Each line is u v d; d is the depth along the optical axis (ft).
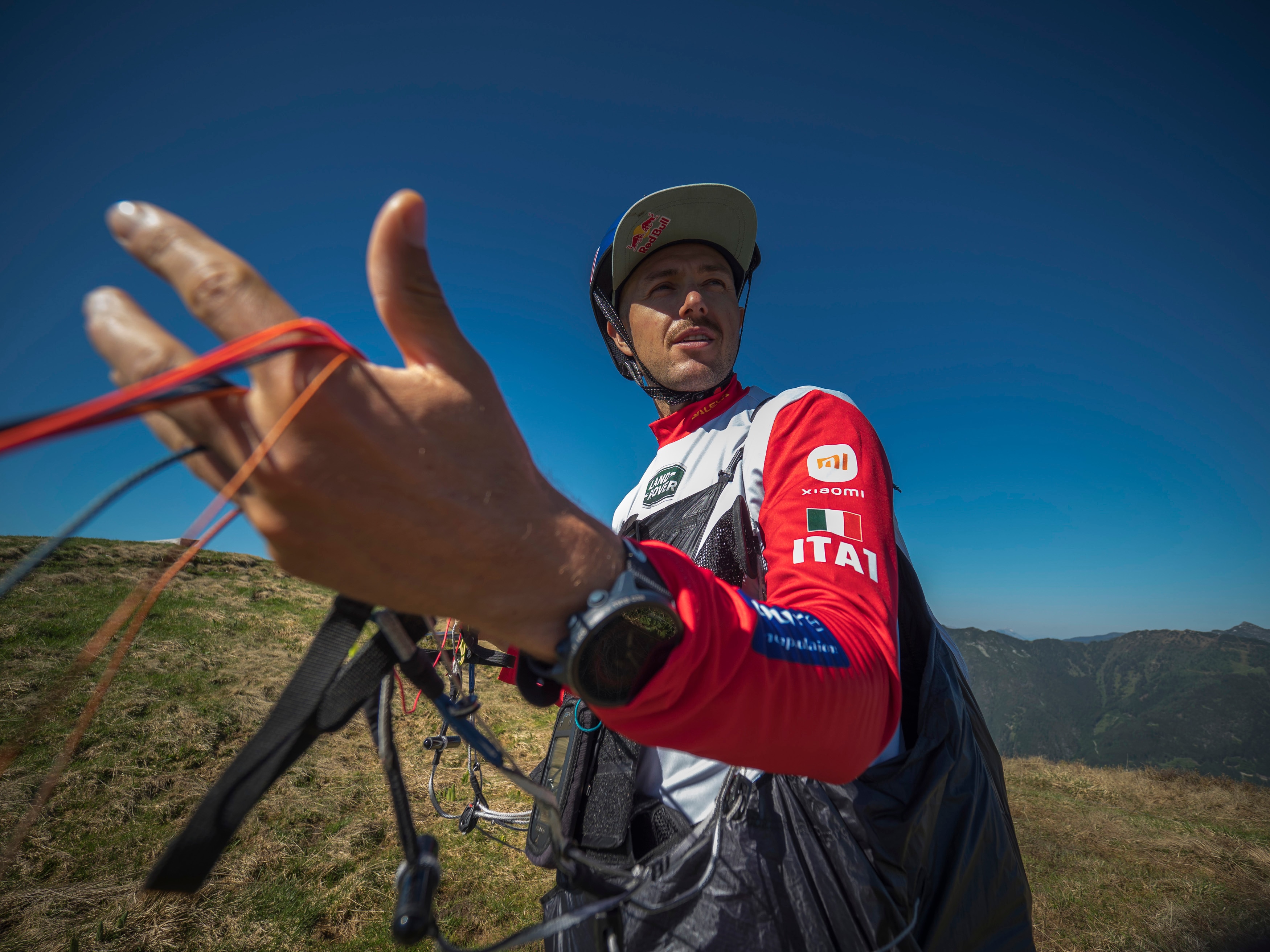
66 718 20.85
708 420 3.80
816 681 1.56
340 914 11.68
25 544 47.16
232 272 1.01
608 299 4.64
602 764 2.86
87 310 1.03
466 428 1.12
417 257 1.09
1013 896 2.84
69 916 11.05
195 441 1.04
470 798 17.46
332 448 1.00
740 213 3.89
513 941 1.83
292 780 16.90
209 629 35.35
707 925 2.32
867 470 2.36
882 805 2.48
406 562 1.14
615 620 1.31
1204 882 15.49
